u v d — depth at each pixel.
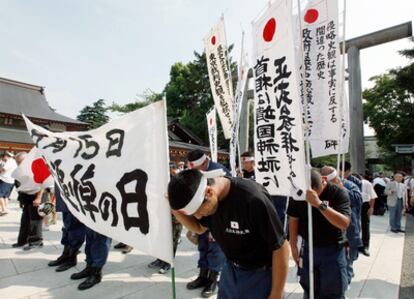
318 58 3.54
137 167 2.29
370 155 35.69
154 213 2.16
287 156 2.29
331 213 2.00
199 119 28.11
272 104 2.45
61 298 2.98
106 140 2.55
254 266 1.60
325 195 2.24
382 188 10.42
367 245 5.05
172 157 19.39
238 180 1.56
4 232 5.69
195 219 1.87
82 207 2.59
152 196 2.18
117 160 2.42
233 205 1.49
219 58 4.85
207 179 1.50
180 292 3.22
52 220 6.69
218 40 4.84
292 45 2.25
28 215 4.78
